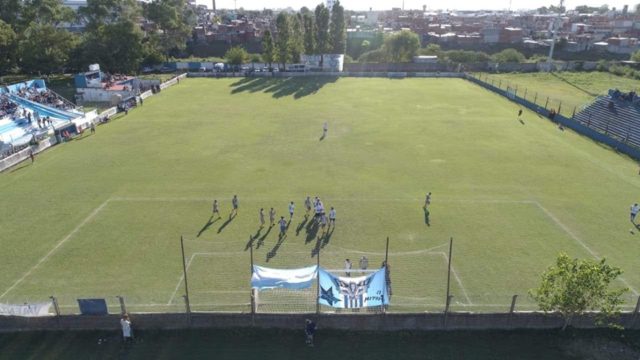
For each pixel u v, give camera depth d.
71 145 53.88
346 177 43.88
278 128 60.47
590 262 22.00
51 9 106.25
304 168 46.22
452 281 27.64
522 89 86.56
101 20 109.69
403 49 115.38
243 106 73.25
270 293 25.92
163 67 111.44
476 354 22.08
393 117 65.81
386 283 26.00
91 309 23.34
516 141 54.81
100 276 28.23
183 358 21.89
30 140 53.34
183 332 23.55
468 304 25.52
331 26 111.00
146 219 35.53
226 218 35.69
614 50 140.50
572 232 33.50
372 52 121.25
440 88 87.88
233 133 58.22
